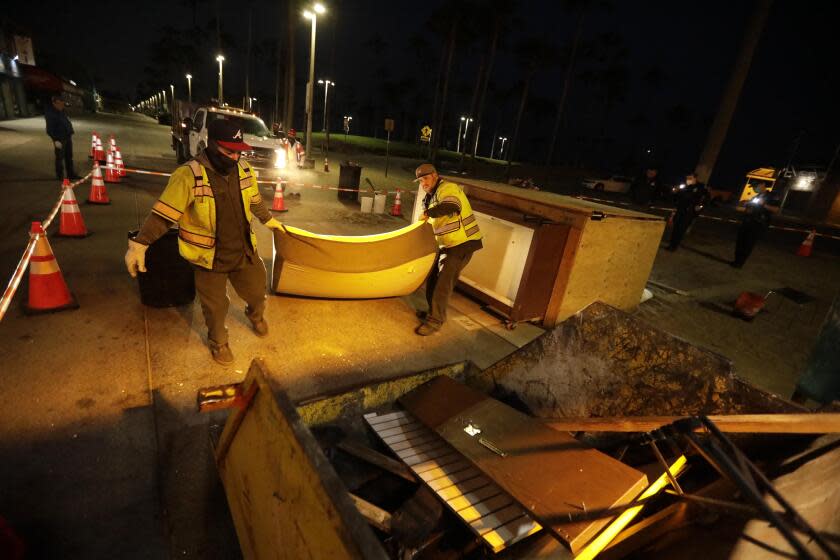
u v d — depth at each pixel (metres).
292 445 1.14
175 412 2.73
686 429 1.44
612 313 2.34
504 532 1.60
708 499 1.38
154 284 3.93
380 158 34.72
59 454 2.30
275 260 4.21
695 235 12.62
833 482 1.13
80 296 4.07
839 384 2.91
